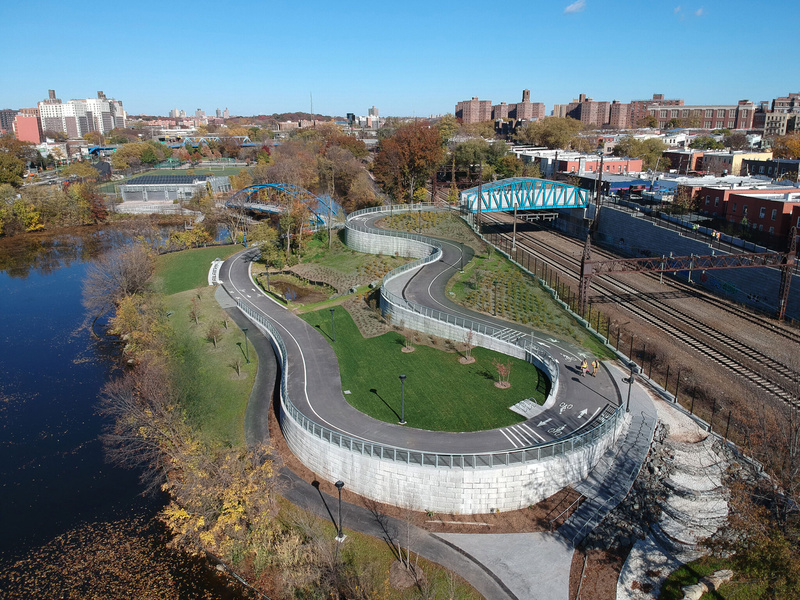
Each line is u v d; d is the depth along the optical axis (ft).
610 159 544.62
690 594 111.96
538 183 389.19
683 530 130.62
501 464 133.59
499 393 173.88
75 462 169.68
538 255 359.05
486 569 118.73
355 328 232.12
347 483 144.56
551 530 129.49
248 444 164.04
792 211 292.81
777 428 150.00
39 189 527.81
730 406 180.75
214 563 130.31
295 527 131.85
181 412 164.76
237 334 241.35
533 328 219.41
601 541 125.29
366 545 126.00
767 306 268.21
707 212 368.68
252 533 131.03
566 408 163.84
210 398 185.16
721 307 272.10
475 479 132.77
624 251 372.99
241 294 288.92
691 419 170.19
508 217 483.10
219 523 125.49
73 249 428.56
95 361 237.04
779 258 256.93
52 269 378.94
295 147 623.77
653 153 597.11
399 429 154.71
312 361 202.39
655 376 198.18
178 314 267.39
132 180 589.32
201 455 141.49
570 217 439.22
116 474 163.94
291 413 162.30
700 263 288.92
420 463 135.54
